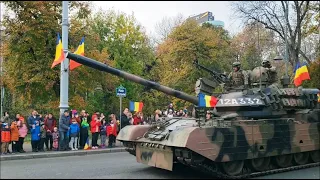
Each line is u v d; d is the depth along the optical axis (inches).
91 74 926.4
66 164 542.0
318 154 553.0
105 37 1326.3
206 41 1220.5
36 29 863.1
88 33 956.0
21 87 928.3
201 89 521.0
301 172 482.3
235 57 1347.2
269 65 543.8
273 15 1181.7
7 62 926.4
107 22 1341.0
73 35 914.1
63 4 690.8
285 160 507.5
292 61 1170.0
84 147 714.2
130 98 1298.0
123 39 1341.0
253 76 534.3
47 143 698.8
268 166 486.9
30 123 669.3
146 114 1359.5
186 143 394.9
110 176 445.4
